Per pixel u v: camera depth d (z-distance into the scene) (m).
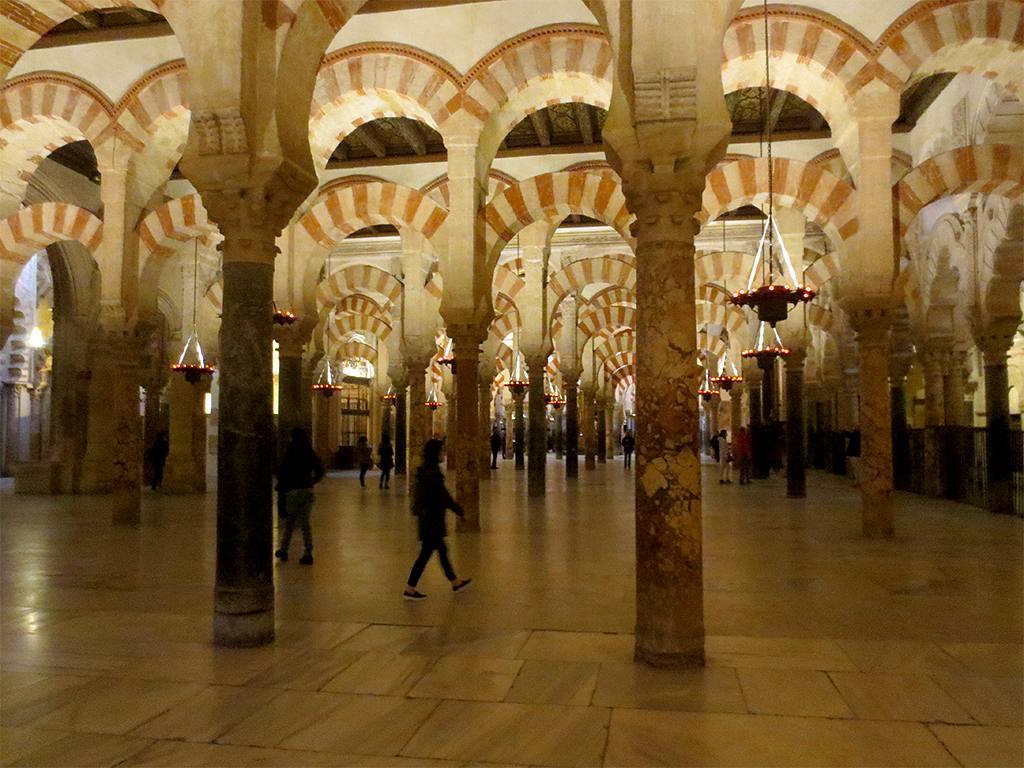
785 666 4.64
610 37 4.96
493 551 8.80
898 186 9.92
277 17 5.49
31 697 4.15
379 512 13.02
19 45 8.16
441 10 9.99
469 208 10.20
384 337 25.56
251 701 4.09
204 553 8.69
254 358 5.41
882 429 9.74
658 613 4.64
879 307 9.70
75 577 7.36
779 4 9.39
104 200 11.17
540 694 4.18
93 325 17.31
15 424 23.08
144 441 18.56
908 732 3.66
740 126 13.87
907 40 9.25
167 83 10.81
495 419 38.53
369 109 10.73
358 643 5.16
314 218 12.04
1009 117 10.70
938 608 6.09
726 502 14.26
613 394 37.59
